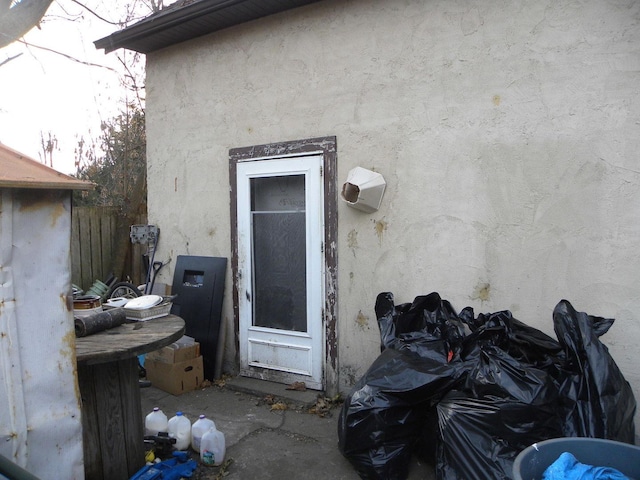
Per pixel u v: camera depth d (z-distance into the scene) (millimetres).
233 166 4684
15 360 1878
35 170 2018
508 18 3281
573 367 2631
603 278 3041
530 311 3283
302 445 3398
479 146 3422
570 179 3121
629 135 2936
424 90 3619
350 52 3945
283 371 4449
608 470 1660
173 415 3918
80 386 2625
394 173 3773
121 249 6836
